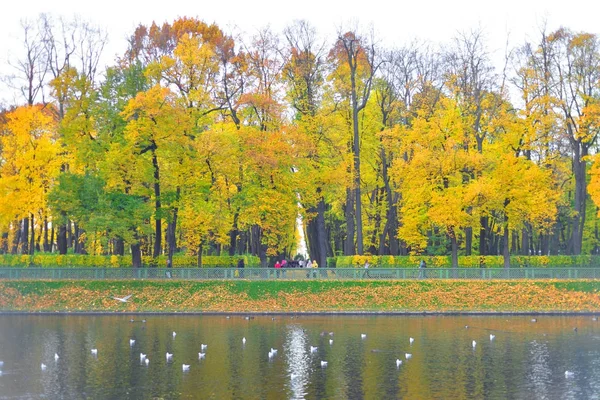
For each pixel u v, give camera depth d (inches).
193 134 2217.0
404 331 1616.6
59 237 2536.9
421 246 2299.5
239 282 2047.2
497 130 2413.9
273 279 2066.9
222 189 2228.1
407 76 2701.8
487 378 1141.7
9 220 2240.4
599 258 2332.7
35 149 2253.9
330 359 1296.8
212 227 2198.6
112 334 1576.0
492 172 2228.1
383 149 2508.6
